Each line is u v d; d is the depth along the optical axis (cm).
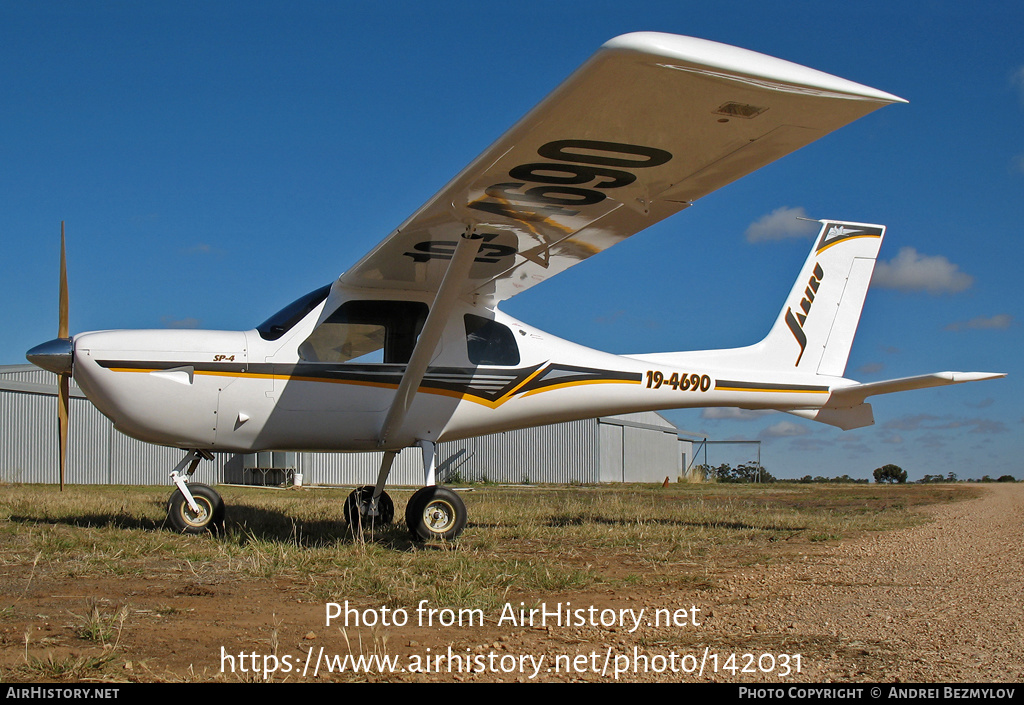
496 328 708
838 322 851
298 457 2573
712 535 727
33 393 2120
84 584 419
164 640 314
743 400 804
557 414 729
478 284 679
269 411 637
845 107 364
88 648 296
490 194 488
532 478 3173
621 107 376
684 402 777
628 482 3497
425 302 683
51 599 379
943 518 969
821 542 693
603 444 3206
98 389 617
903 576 500
